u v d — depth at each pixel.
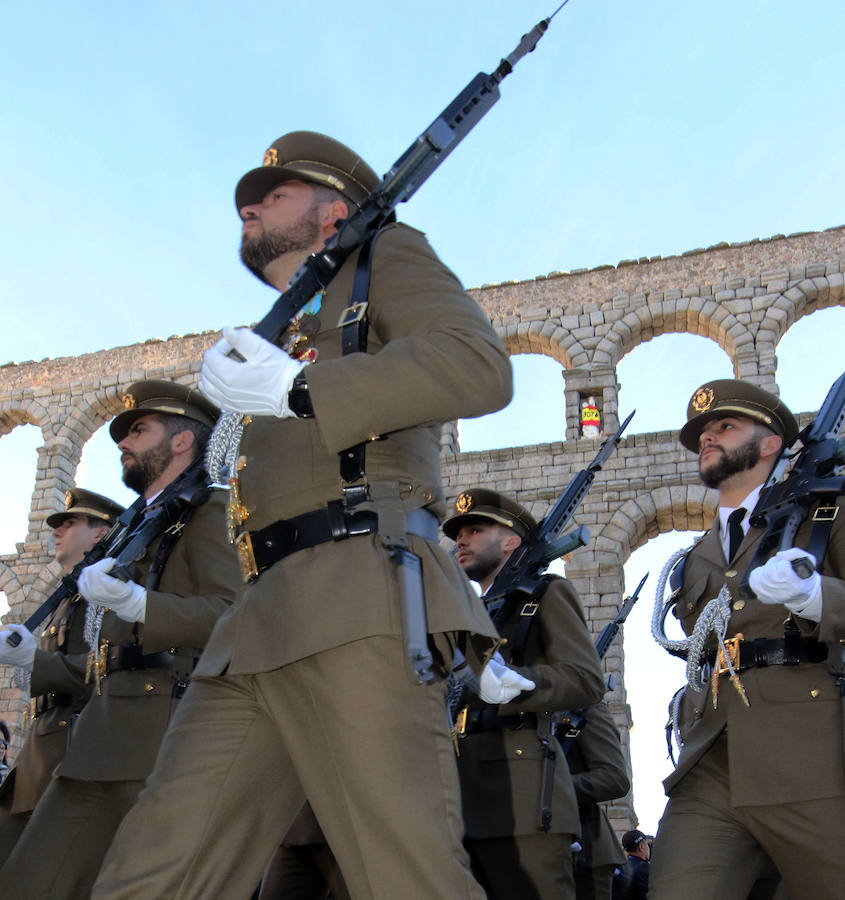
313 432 2.89
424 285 2.98
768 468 5.03
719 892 3.96
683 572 4.94
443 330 2.80
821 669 4.05
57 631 6.06
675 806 4.29
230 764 2.76
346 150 3.53
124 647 4.94
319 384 2.65
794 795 3.85
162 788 2.72
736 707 4.14
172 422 5.68
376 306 3.01
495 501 6.95
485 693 3.62
